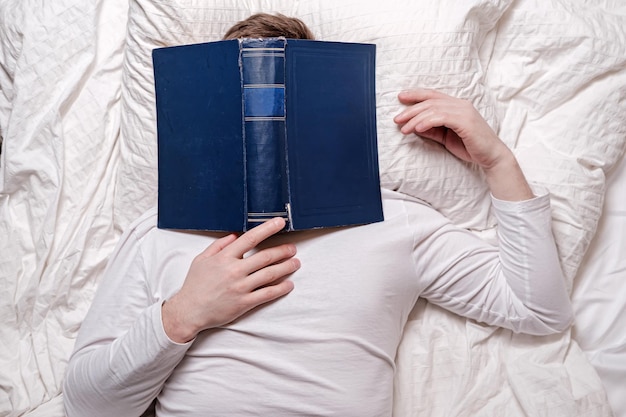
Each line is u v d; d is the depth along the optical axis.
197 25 0.94
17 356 0.99
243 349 0.76
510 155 0.83
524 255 0.83
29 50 1.02
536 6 1.00
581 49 0.99
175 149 0.81
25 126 1.03
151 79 0.95
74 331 1.01
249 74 0.76
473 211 0.95
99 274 1.04
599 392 0.91
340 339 0.76
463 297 0.88
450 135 0.89
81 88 1.04
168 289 0.80
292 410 0.75
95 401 0.79
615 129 0.99
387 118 0.89
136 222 0.87
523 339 0.95
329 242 0.79
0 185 1.04
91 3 1.03
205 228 0.79
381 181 0.90
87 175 1.04
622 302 0.99
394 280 0.79
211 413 0.76
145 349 0.74
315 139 0.78
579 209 0.95
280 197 0.77
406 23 0.89
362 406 0.78
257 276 0.74
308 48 0.78
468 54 0.91
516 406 0.92
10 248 1.03
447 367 0.94
